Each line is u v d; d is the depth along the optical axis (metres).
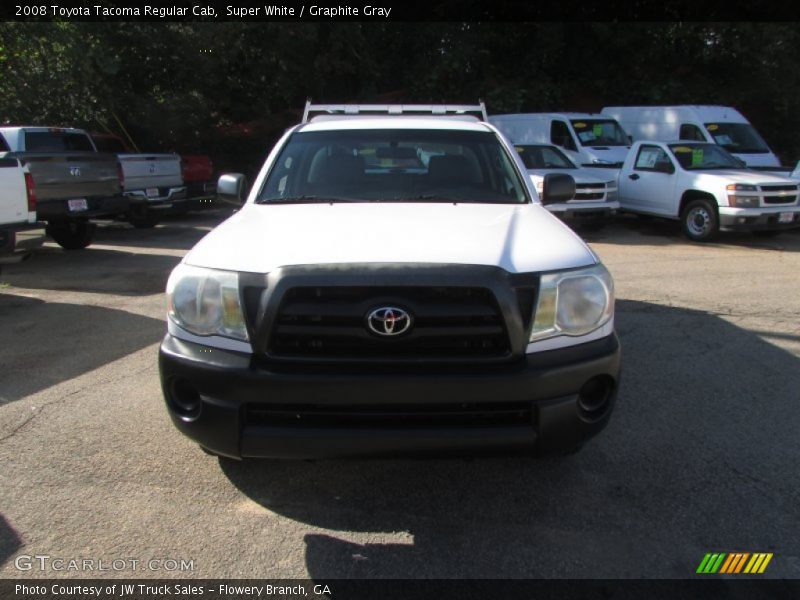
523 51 21.22
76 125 16.45
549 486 3.39
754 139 14.97
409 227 3.29
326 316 2.77
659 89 20.56
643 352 5.39
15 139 11.21
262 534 3.01
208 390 2.85
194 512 3.17
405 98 20.58
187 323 2.97
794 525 3.04
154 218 13.02
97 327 6.14
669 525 3.06
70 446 3.78
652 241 11.23
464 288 2.77
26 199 7.79
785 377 4.85
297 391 2.74
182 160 13.96
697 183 11.05
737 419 4.15
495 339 2.81
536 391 2.78
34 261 9.51
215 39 15.88
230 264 2.96
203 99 17.64
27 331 6.02
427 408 2.78
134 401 4.40
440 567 2.79
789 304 6.88
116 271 8.77
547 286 2.89
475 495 3.32
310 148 4.54
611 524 3.07
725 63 21.16
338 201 4.09
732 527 3.04
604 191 11.71
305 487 3.39
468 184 4.29
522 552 2.88
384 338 2.76
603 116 15.97
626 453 3.72
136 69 16.02
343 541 2.96
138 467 3.56
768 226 10.65
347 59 18.97
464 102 20.42
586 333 2.96
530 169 12.34
